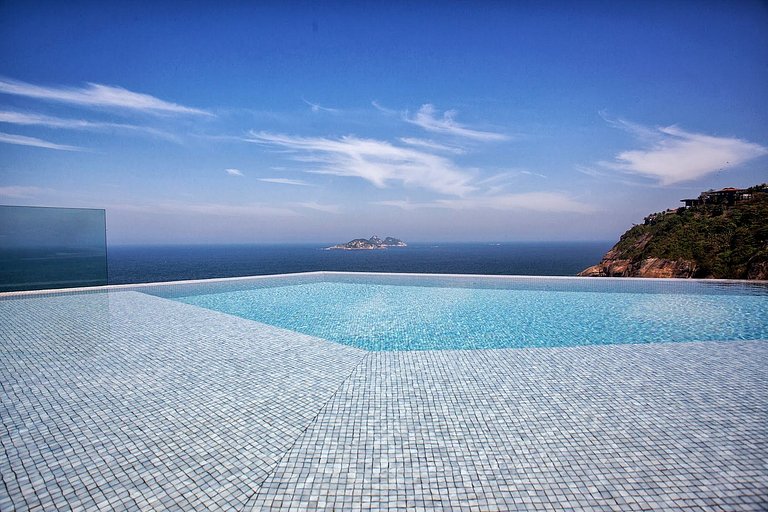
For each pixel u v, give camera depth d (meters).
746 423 2.71
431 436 2.55
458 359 4.21
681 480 2.07
